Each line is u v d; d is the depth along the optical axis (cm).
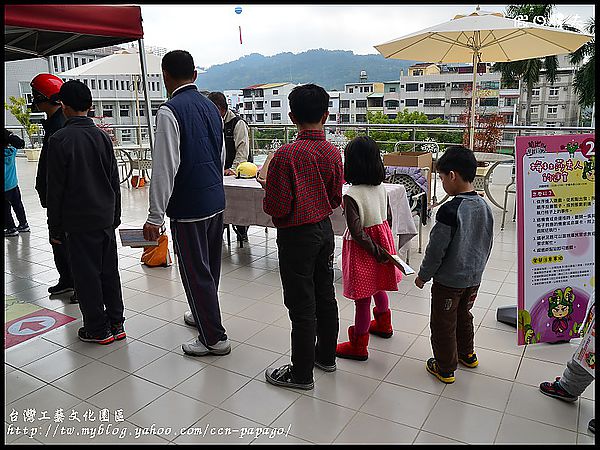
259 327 302
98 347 280
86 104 266
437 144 662
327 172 220
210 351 267
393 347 273
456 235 216
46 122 307
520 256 251
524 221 248
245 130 449
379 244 242
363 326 255
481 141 647
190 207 247
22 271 415
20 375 251
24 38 451
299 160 212
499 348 272
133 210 638
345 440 197
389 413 214
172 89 253
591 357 205
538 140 242
